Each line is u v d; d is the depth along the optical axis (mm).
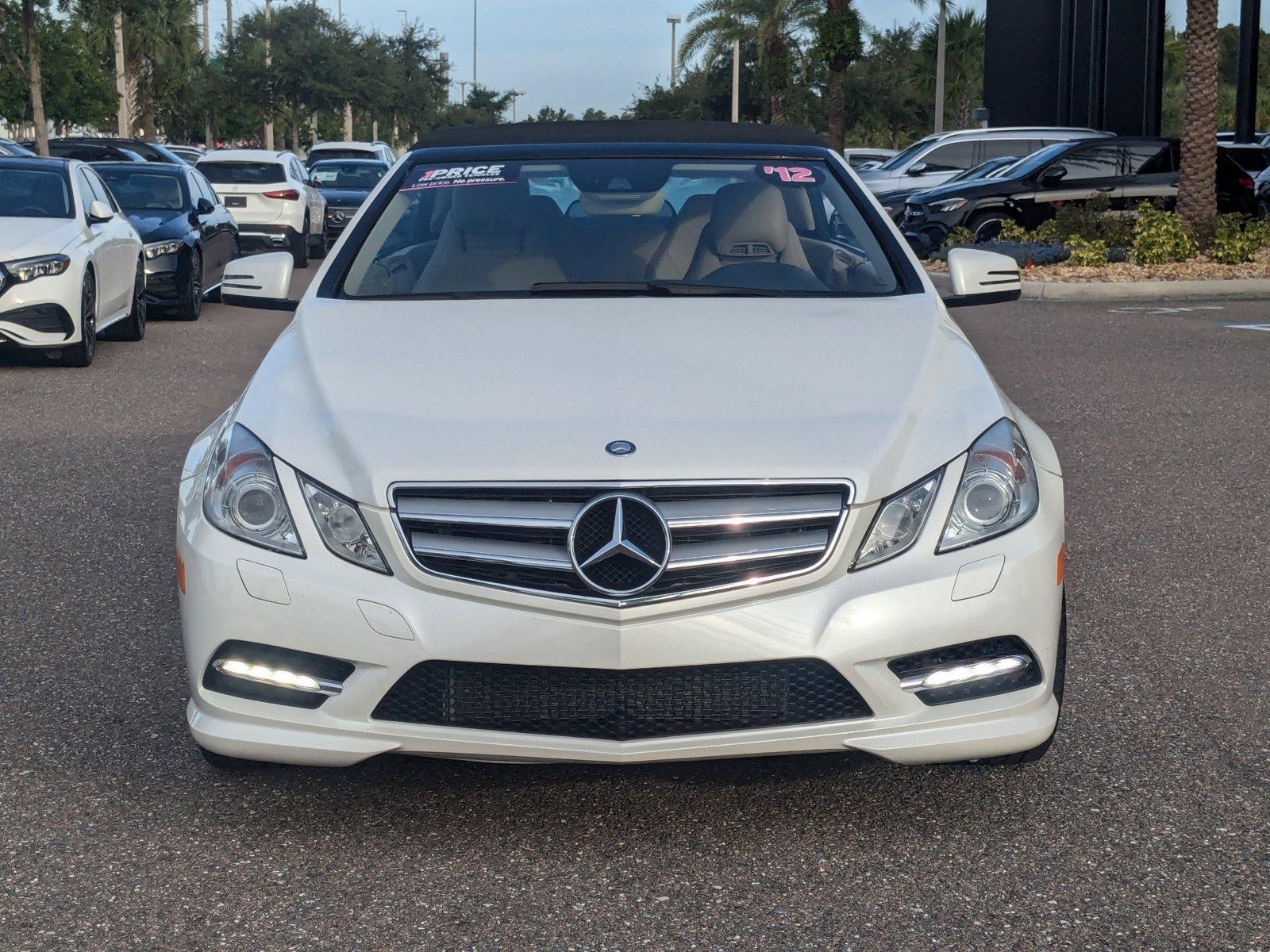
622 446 3006
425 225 4363
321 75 59281
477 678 2973
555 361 3416
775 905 2844
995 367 10438
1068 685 4066
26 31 30047
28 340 10164
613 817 3232
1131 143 19781
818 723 2982
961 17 53625
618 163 4582
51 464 7074
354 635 2963
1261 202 21016
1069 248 17844
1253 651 4355
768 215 4332
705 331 3621
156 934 2746
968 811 3248
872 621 2939
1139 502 6289
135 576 5156
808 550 2955
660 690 2951
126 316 12000
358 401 3254
